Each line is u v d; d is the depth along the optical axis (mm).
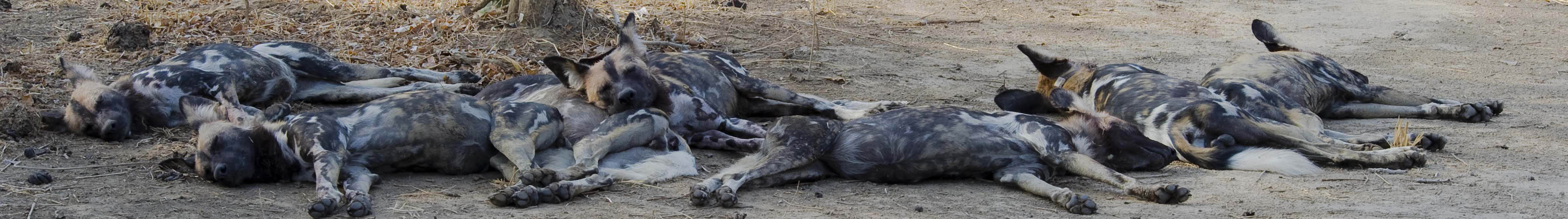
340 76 7551
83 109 5898
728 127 6312
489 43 9258
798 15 11953
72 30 9617
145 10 10250
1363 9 13180
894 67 9164
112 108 5914
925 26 11586
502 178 5082
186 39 9156
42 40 9141
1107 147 5141
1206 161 5242
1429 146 5641
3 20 9992
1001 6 13211
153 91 6305
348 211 4184
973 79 8703
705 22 11234
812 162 4914
